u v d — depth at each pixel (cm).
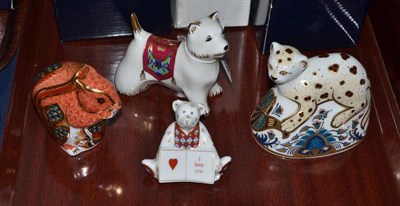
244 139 83
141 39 81
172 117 85
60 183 78
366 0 86
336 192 78
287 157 81
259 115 80
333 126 78
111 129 83
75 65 75
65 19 87
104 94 74
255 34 93
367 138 83
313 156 81
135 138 83
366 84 75
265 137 79
